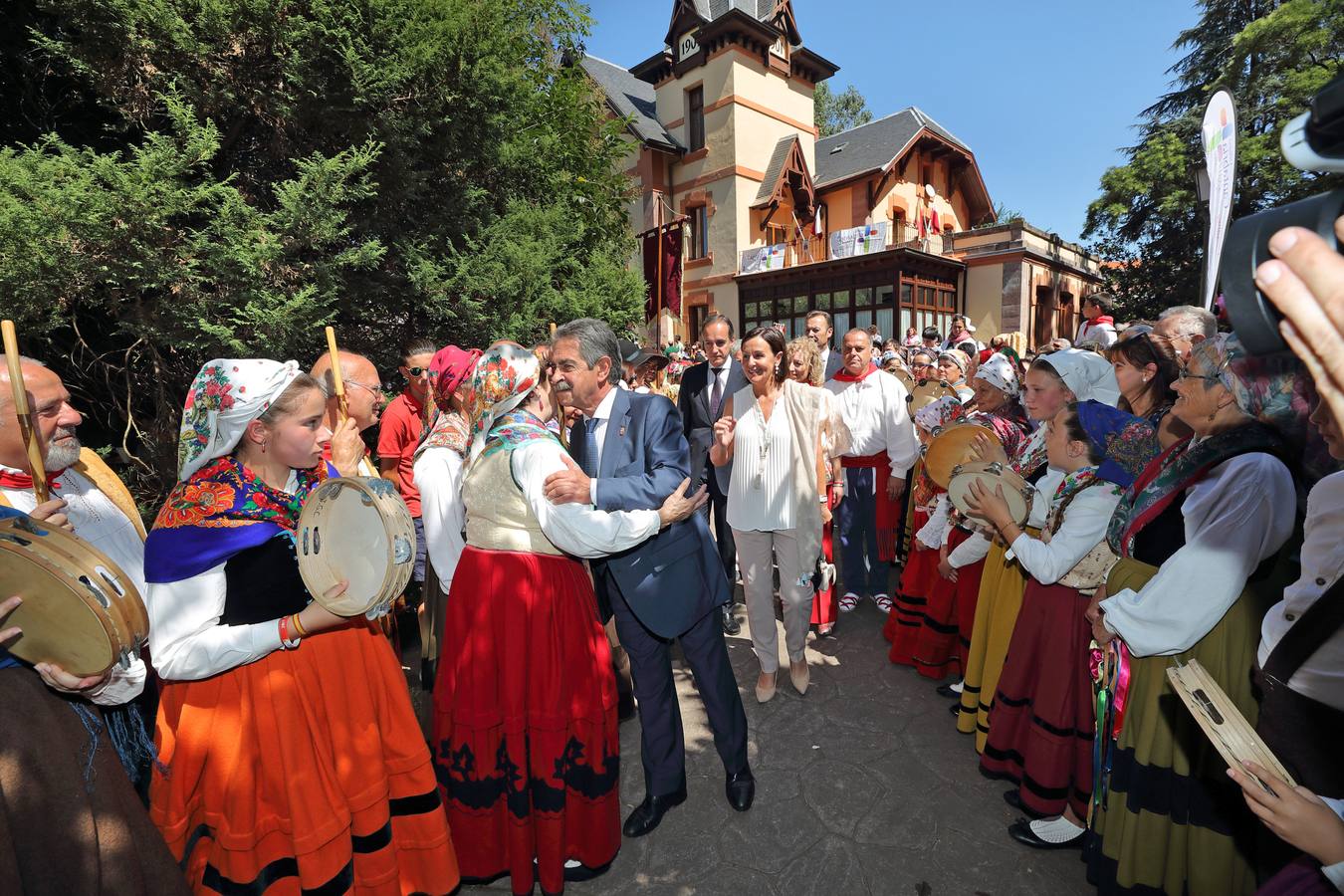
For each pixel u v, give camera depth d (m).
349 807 1.73
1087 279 24.62
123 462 4.30
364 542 1.57
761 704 3.31
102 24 3.64
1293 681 1.16
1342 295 0.59
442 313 4.94
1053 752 2.27
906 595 3.65
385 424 3.54
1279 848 1.38
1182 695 1.14
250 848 1.60
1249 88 17.11
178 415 4.37
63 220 3.06
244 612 1.61
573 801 2.13
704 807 2.55
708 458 4.34
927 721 3.13
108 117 4.48
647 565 2.31
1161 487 1.78
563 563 2.11
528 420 2.10
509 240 5.32
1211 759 1.70
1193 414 1.68
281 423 1.64
